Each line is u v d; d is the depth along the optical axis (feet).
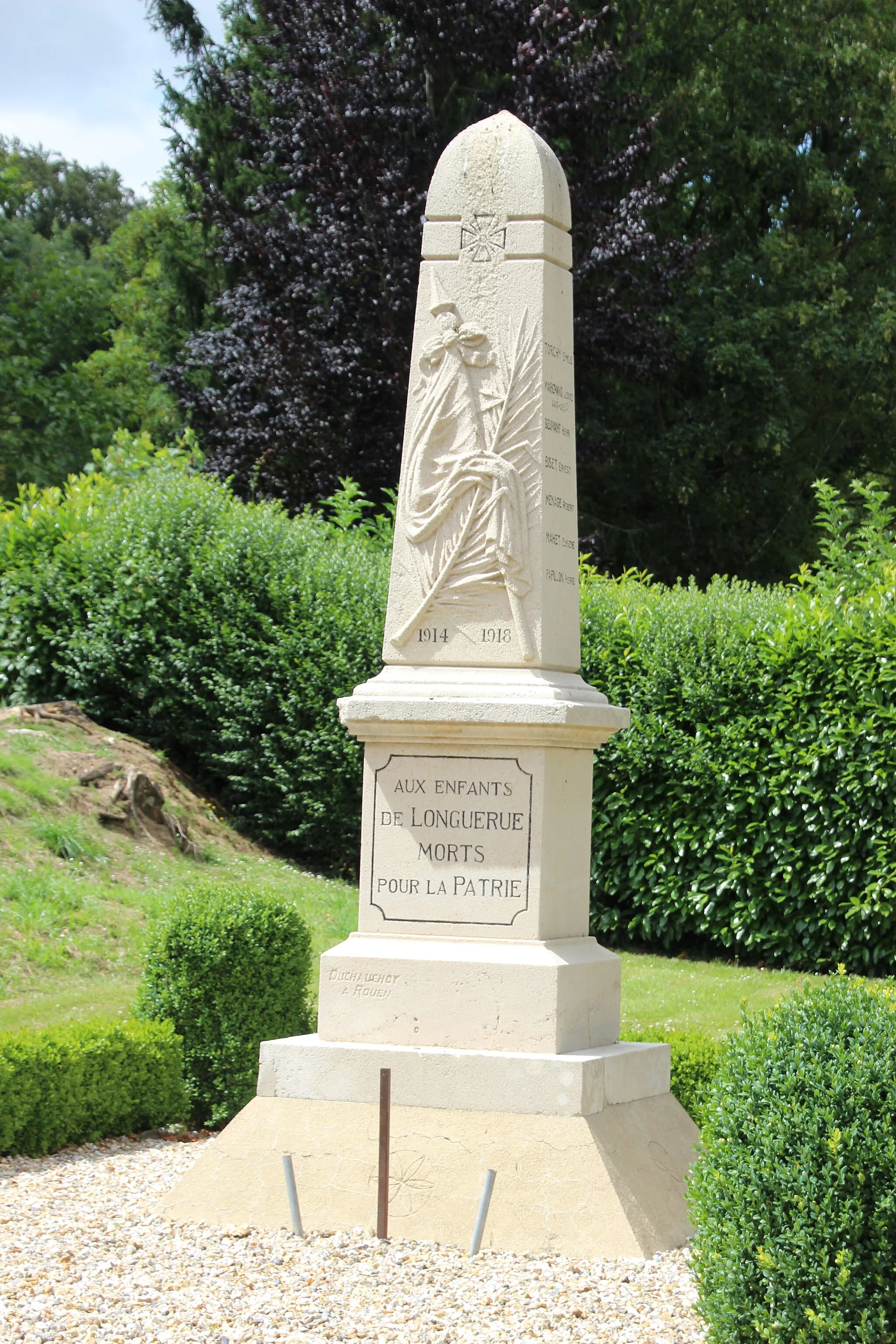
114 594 56.54
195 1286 18.98
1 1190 24.22
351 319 80.07
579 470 87.66
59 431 113.09
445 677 24.80
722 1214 16.65
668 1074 25.50
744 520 98.07
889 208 102.94
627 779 48.39
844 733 44.27
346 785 52.90
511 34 80.12
